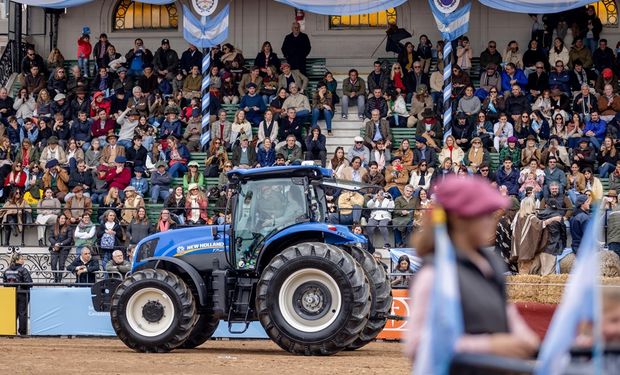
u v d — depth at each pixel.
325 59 54.88
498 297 8.37
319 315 26.59
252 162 46.91
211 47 50.31
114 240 41.91
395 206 42.28
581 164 44.78
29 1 49.31
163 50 53.66
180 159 47.41
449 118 46.34
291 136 47.00
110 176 46.25
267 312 26.81
